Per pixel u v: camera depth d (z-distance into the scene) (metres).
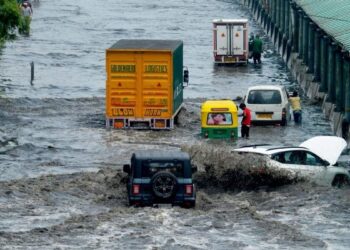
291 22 155.25
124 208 66.62
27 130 100.38
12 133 98.62
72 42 180.12
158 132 100.62
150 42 108.31
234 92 131.38
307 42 137.50
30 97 121.69
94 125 103.62
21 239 59.06
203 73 149.50
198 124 105.81
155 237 59.81
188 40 186.00
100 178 76.56
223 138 97.94
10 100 118.12
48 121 105.31
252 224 63.16
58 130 100.62
